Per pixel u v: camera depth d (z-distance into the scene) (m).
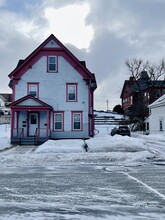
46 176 10.59
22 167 12.98
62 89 26.38
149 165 13.65
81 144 20.08
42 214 5.83
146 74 58.50
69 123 26.20
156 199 7.13
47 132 24.81
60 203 6.75
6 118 53.81
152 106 41.06
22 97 25.78
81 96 26.42
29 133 25.64
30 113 25.83
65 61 26.56
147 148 18.98
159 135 34.50
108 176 10.59
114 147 18.72
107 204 6.67
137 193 7.79
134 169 12.43
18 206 6.46
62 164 13.89
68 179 9.94
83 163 14.20
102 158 15.16
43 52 26.48
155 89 56.94
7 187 8.59
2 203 6.73
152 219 5.52
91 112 29.28
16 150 19.23
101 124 58.31
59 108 26.22
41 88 26.23
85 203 6.75
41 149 18.06
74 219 5.50
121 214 5.84
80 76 26.55
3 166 13.27
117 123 57.12
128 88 74.00
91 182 9.40
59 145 19.47
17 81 26.09
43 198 7.24
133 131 50.12
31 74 26.25
